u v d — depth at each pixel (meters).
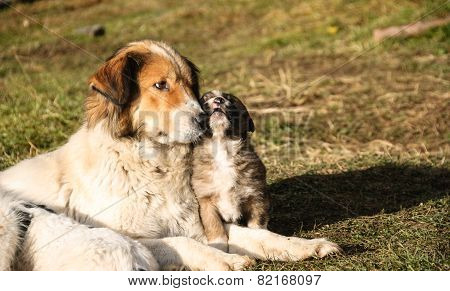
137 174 8.60
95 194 8.50
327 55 21.36
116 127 8.69
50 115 14.63
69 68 21.27
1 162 12.58
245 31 26.31
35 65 21.55
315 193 11.38
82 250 7.53
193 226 9.08
